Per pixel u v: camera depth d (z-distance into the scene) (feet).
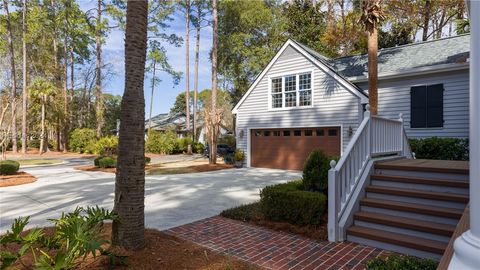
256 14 95.91
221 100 115.44
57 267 9.66
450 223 14.58
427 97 38.96
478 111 5.32
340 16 81.20
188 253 13.96
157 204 24.88
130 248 13.34
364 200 17.44
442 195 15.53
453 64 35.86
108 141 81.41
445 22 71.00
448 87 37.42
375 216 16.30
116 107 148.56
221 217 20.88
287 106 50.47
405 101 40.83
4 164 44.16
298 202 17.76
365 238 15.51
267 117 52.65
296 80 49.01
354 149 17.83
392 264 9.80
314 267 12.89
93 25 94.79
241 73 106.11
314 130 47.09
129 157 13.30
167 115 167.94
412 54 45.24
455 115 36.83
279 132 51.39
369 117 19.49
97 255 12.65
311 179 19.02
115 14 91.50
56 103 98.89
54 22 102.22
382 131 21.33
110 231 16.67
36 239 10.91
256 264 13.11
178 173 47.26
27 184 36.27
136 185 13.43
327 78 45.39
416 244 13.91
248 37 98.37
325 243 15.76
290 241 16.10
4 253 10.10
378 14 35.27
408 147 26.48
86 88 127.34
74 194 29.35
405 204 16.29
